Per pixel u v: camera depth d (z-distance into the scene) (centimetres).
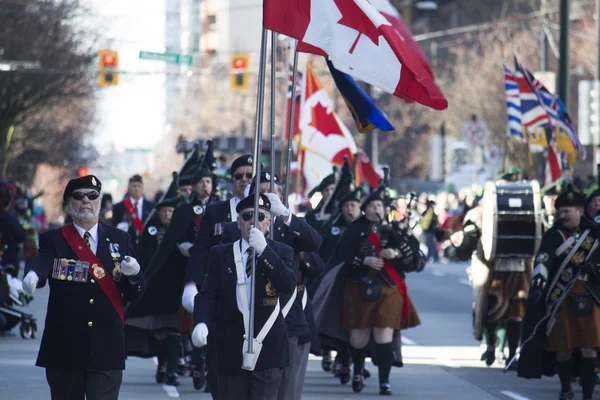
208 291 1983
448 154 13638
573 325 2844
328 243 3250
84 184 2048
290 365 2141
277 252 2008
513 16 13762
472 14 19725
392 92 2188
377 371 3594
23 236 4100
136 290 2058
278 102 11331
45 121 14288
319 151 4419
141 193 4178
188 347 3406
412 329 4694
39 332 4509
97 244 2062
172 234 3105
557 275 2850
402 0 19975
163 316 3161
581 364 2869
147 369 3591
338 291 3162
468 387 3241
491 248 3456
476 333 3631
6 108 11719
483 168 12106
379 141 17462
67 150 15325
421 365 3709
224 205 2481
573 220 2853
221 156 4653
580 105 6334
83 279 2034
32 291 1975
